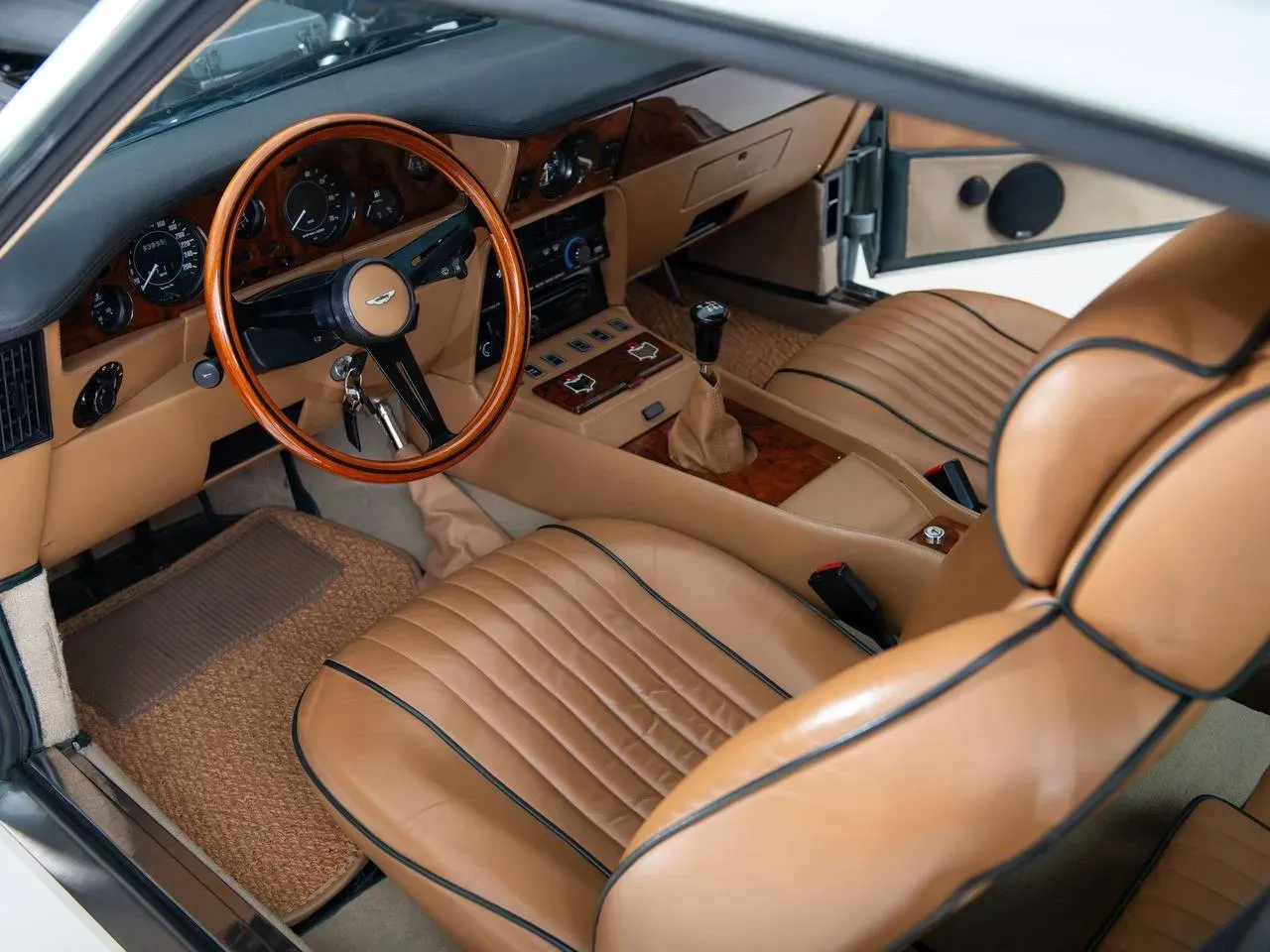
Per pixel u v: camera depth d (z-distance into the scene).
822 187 2.31
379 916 1.49
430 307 1.77
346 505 2.13
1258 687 1.22
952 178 2.20
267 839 1.58
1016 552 0.61
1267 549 0.52
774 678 1.38
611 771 1.25
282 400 1.72
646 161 1.89
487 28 1.91
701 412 1.70
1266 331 0.56
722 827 0.69
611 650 1.36
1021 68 0.44
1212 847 1.09
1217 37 0.42
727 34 0.51
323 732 1.24
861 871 0.65
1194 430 0.53
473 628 1.34
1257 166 0.41
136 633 1.89
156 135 1.46
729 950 0.70
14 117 0.87
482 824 1.12
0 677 1.30
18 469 1.25
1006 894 1.24
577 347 2.00
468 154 1.67
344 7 1.67
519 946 1.04
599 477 1.83
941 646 0.63
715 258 2.62
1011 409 0.59
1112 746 0.58
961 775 0.61
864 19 0.47
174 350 1.49
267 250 1.51
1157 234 2.13
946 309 1.98
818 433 1.80
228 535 2.09
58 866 1.23
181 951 1.11
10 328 1.17
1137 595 0.56
